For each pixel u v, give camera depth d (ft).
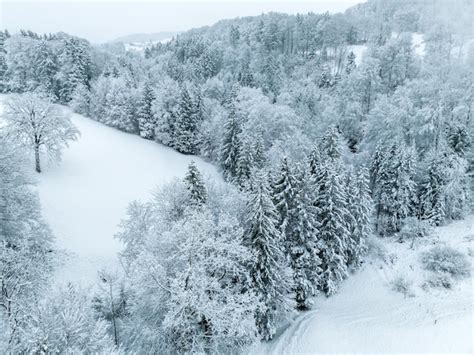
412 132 135.13
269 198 68.28
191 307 55.47
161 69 334.44
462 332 68.08
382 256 103.09
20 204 76.38
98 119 213.05
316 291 85.35
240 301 59.62
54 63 227.40
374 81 189.16
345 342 69.67
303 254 81.30
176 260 59.52
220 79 305.94
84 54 234.79
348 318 79.56
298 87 230.89
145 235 68.64
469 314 73.92
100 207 121.29
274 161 127.24
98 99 209.26
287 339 72.18
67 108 220.43
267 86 258.57
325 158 119.55
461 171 105.60
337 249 87.86
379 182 117.70
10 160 76.64
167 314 52.75
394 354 65.05
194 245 56.13
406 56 204.44
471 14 208.33
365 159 140.46
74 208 116.57
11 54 226.99
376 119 150.00
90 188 132.57
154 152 179.22
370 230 102.94
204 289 55.62
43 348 33.68
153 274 55.21
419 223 107.65
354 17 380.17
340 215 86.94
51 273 74.49
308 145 140.67
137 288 56.65
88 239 103.24
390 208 114.32
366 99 193.47
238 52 358.02
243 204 76.64
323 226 87.66
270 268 68.80
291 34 372.38
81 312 41.55
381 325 75.00
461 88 146.10
